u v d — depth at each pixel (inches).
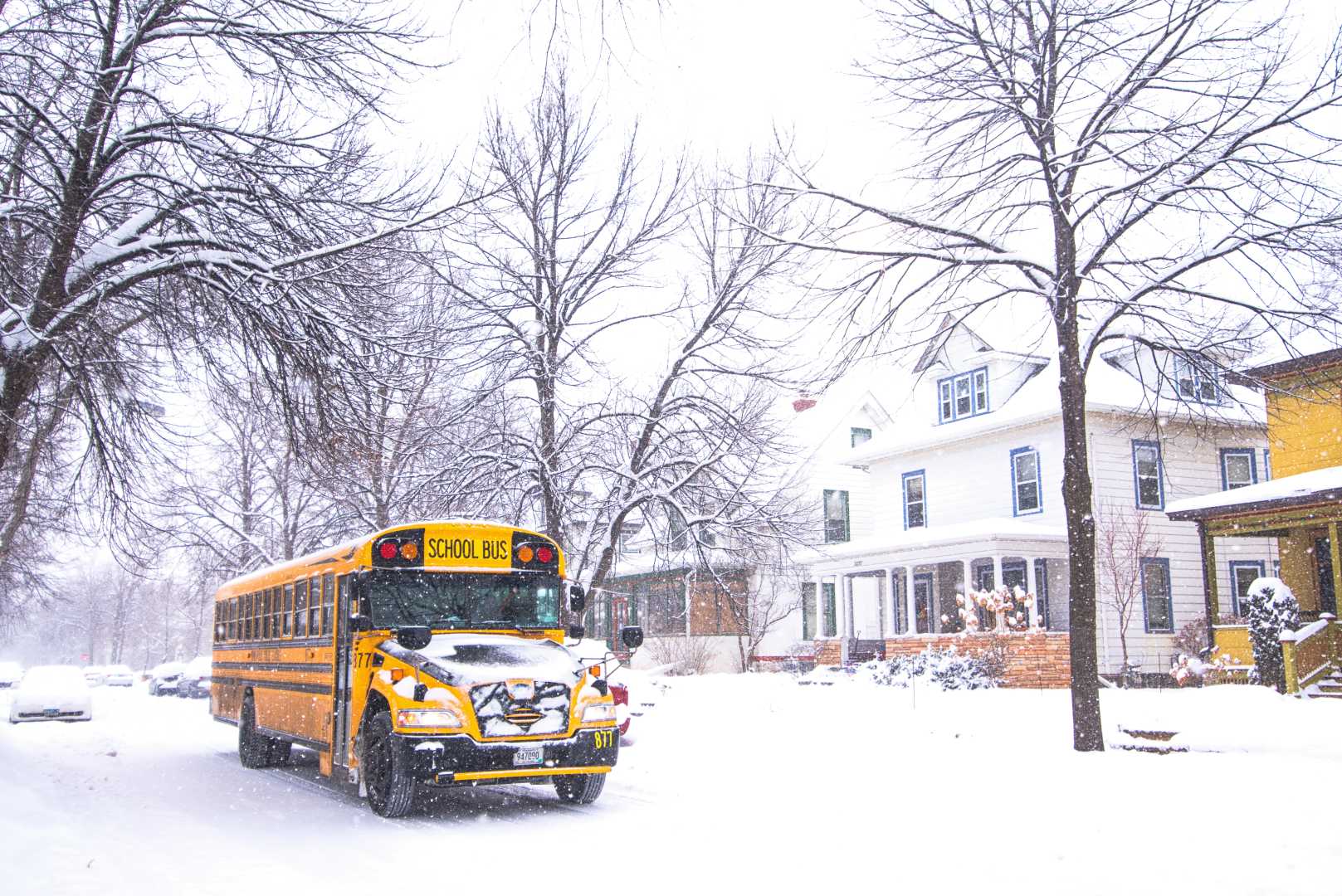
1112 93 470.3
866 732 622.5
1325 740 461.7
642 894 266.5
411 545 442.9
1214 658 815.1
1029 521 1099.9
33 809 371.6
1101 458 1037.8
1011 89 493.7
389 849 329.1
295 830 365.4
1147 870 281.3
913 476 1268.5
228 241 443.5
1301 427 832.9
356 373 468.4
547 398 766.5
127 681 2201.0
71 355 468.8
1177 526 1077.1
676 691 961.5
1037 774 435.8
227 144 434.0
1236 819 333.7
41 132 435.5
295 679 524.4
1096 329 499.8
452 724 382.9
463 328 718.5
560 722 398.0
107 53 428.8
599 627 1595.7
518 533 465.7
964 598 1002.1
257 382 494.3
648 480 765.3
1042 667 917.2
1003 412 1123.3
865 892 266.7
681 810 402.9
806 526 1047.6
